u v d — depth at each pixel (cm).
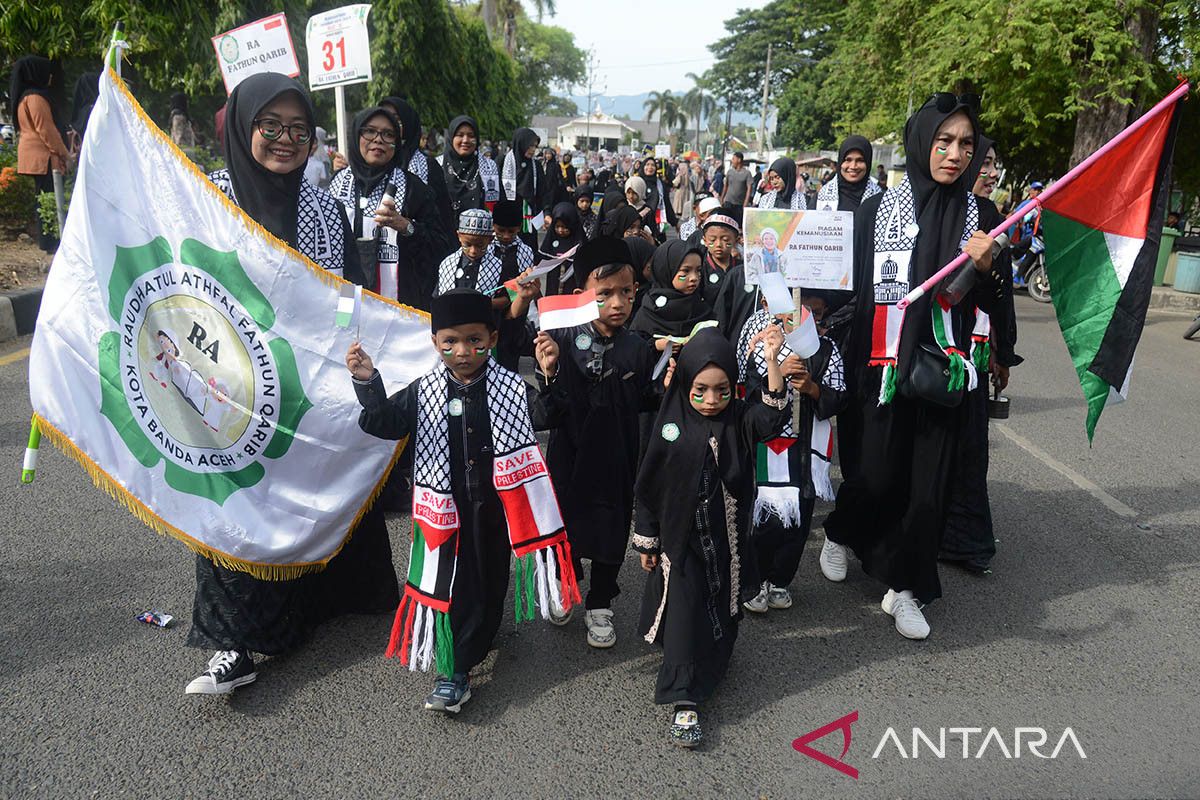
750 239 379
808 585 439
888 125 1727
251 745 302
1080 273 394
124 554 429
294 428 337
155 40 1454
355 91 2094
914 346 366
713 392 311
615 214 709
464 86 2378
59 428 306
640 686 347
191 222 326
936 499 376
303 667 350
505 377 320
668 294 420
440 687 320
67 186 989
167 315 321
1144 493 560
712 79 6556
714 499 321
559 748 307
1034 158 1752
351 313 302
